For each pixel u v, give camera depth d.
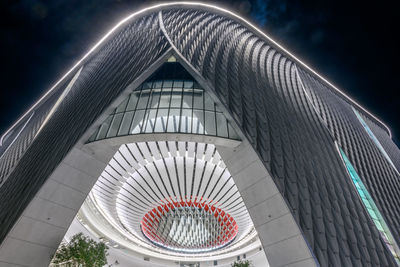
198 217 36.88
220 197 33.31
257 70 28.05
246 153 18.09
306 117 27.36
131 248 50.41
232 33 34.69
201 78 20.64
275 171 17.47
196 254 53.81
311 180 19.06
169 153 26.86
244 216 37.88
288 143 20.44
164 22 31.62
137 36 31.97
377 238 18.92
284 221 16.06
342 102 49.53
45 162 20.91
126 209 35.12
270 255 16.16
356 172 26.62
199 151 26.33
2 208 20.69
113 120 19.75
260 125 19.81
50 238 16.94
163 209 35.69
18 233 16.05
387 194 29.31
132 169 29.34
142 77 20.81
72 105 27.78
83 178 18.52
